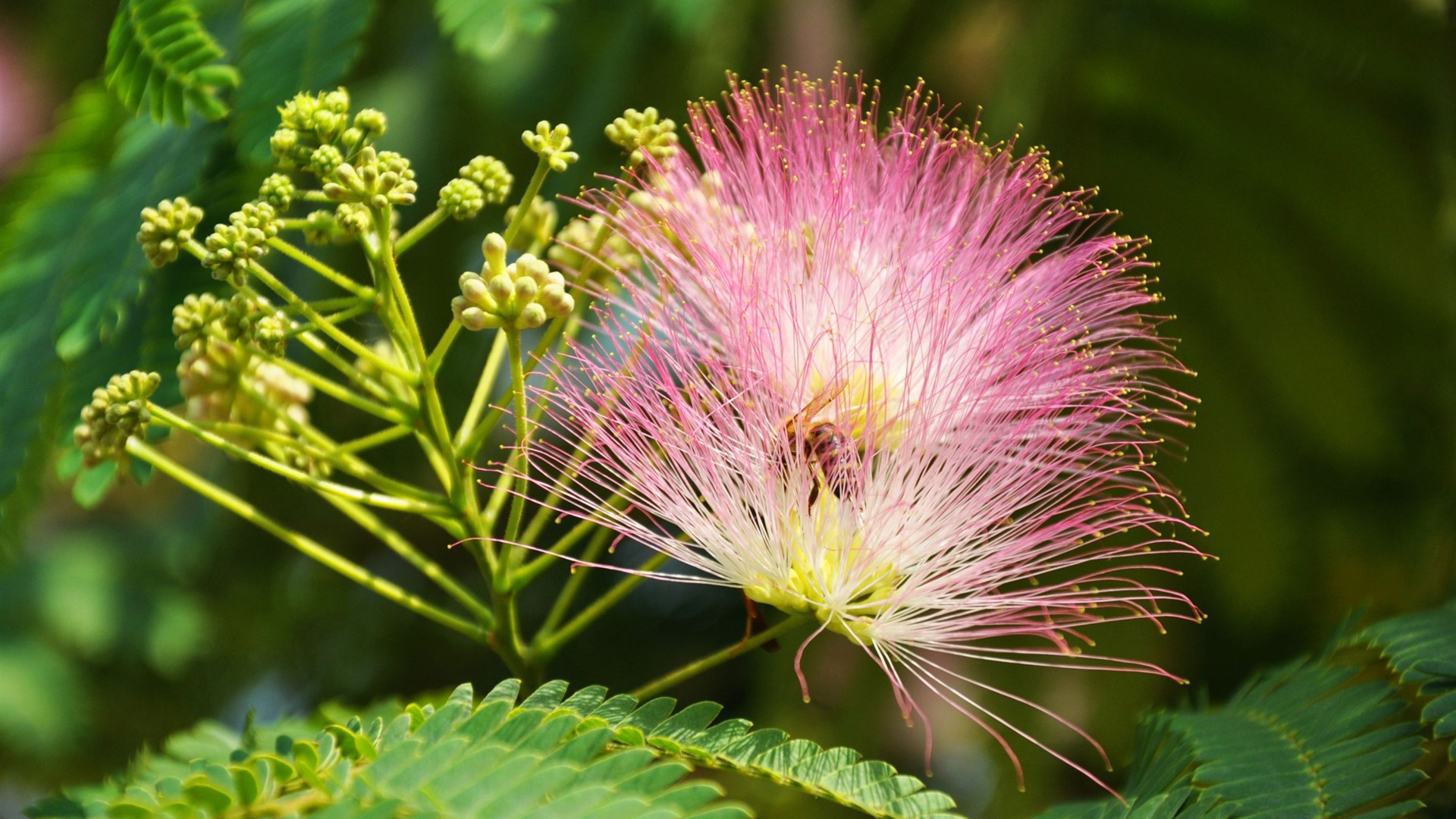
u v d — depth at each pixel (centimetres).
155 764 210
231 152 205
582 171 298
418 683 549
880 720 358
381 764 141
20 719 443
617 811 129
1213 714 196
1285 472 387
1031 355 199
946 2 364
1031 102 351
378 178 175
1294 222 380
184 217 175
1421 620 184
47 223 225
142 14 190
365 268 331
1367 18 356
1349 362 377
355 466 192
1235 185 382
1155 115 381
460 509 188
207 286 206
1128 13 366
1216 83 374
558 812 130
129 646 484
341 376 273
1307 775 165
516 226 183
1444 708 161
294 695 547
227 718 524
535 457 187
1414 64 360
